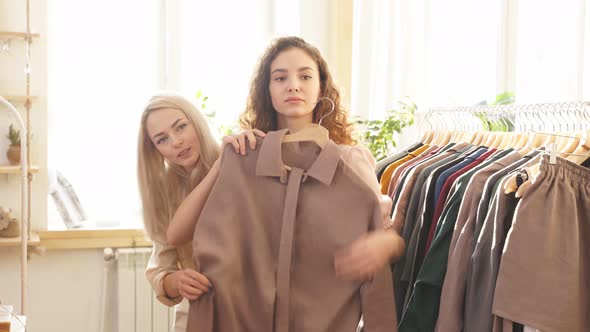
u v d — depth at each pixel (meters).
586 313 1.70
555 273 1.66
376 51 3.65
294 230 1.60
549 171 1.70
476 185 1.92
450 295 1.86
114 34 3.52
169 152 1.83
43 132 3.33
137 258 3.38
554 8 3.80
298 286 1.59
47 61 3.38
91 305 3.45
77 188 3.52
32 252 3.28
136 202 3.58
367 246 1.46
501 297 1.67
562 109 2.05
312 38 3.66
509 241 1.68
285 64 1.69
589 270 1.71
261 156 1.60
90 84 3.51
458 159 2.20
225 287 1.55
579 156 1.83
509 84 3.84
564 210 1.68
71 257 3.41
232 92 3.66
